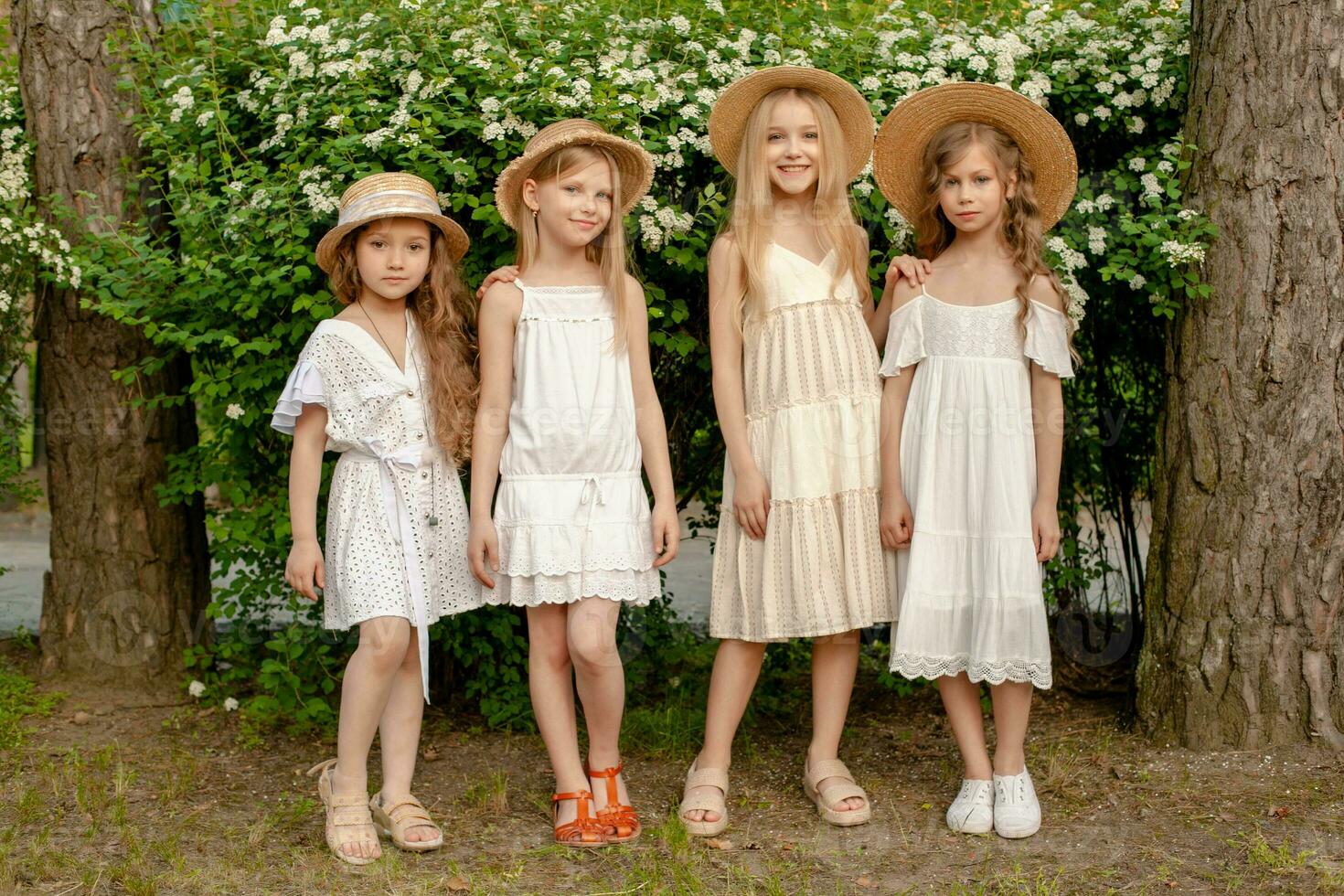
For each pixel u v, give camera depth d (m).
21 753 3.32
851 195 3.18
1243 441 3.12
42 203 3.84
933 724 3.59
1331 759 3.06
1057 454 2.84
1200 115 3.20
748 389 2.89
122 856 2.62
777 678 4.00
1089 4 3.63
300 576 2.71
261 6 3.61
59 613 3.97
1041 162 2.94
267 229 3.16
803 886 2.45
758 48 3.33
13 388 4.53
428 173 3.04
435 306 2.79
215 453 3.73
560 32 3.29
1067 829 2.77
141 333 3.90
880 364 2.95
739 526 2.91
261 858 2.63
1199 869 2.53
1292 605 3.11
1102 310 3.63
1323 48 3.01
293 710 3.59
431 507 2.74
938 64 3.34
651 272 3.28
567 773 2.77
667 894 2.44
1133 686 3.40
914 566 2.79
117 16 3.82
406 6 3.17
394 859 2.62
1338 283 3.04
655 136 3.10
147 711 3.76
